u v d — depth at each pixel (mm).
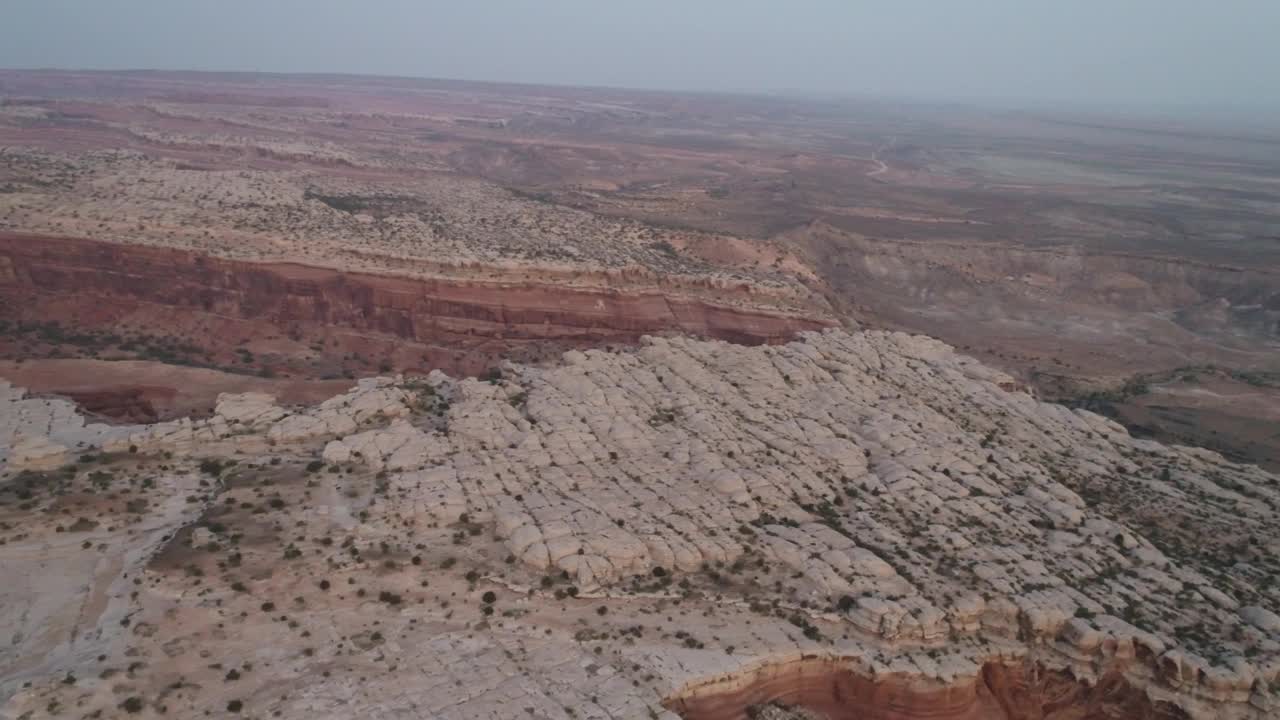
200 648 40219
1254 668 43656
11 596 42719
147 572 44406
